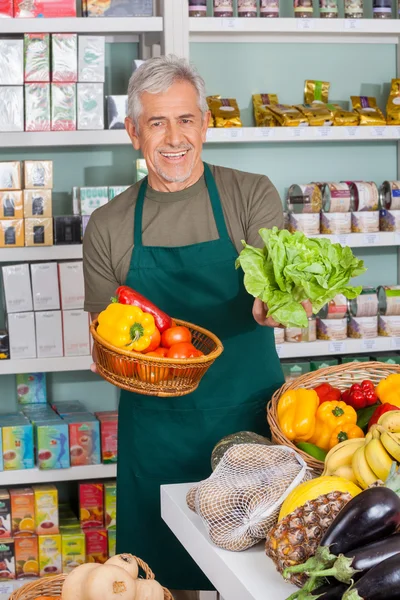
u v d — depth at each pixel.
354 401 1.82
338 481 1.35
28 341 3.24
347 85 3.81
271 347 2.28
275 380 2.25
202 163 2.26
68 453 3.29
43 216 3.19
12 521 3.28
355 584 1.04
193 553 1.52
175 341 1.86
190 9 3.27
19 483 3.28
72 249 3.22
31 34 3.12
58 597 1.51
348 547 1.13
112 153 3.61
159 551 2.28
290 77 3.74
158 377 1.72
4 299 3.34
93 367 1.93
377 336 3.57
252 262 1.70
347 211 3.48
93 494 3.34
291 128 3.33
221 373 2.19
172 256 2.18
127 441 2.27
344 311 3.52
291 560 1.20
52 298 3.25
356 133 3.40
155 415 2.21
